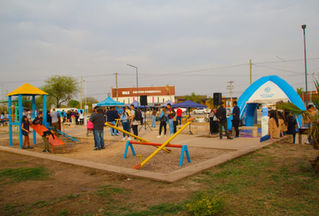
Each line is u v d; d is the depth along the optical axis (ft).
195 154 29.04
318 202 12.94
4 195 15.76
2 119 100.78
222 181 17.02
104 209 12.92
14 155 30.78
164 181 17.08
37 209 13.33
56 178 19.58
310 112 19.97
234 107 43.93
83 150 35.65
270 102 53.21
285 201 13.15
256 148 28.63
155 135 52.13
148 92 314.14
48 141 34.88
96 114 35.40
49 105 199.72
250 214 11.59
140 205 13.29
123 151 33.04
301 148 29.68
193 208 11.78
